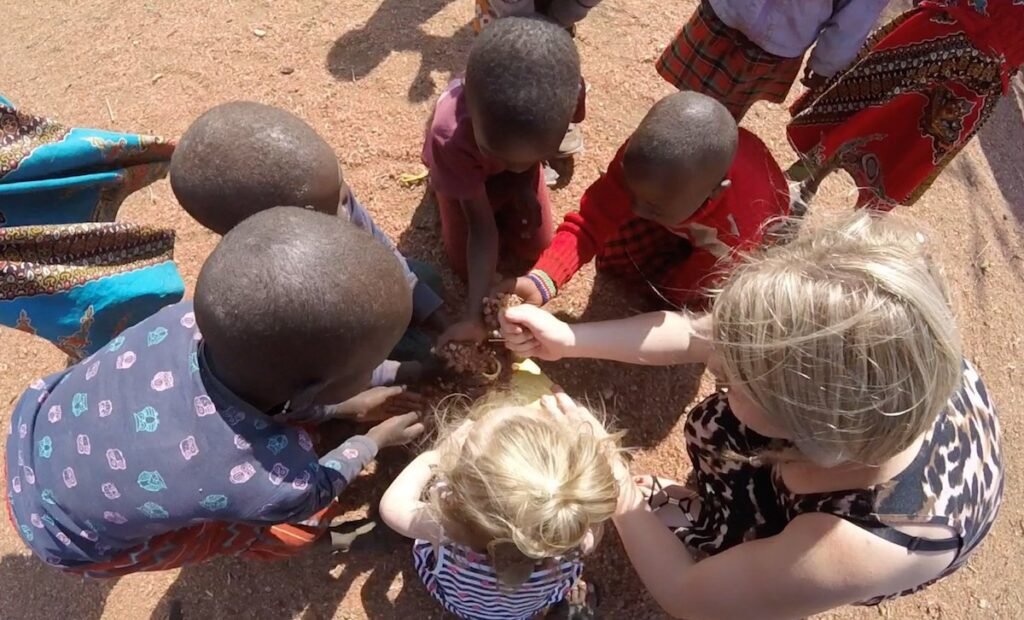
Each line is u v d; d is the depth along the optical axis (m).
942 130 1.02
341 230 0.65
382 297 0.65
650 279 1.22
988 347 1.29
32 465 0.77
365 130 1.36
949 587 1.10
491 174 0.98
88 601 1.05
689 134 0.79
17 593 1.06
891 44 1.03
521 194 1.11
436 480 0.82
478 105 0.78
